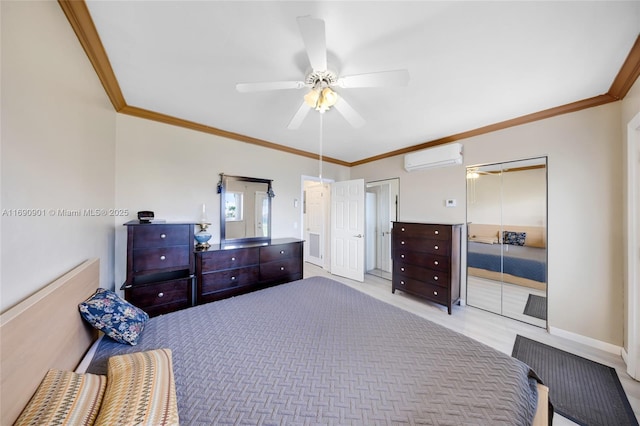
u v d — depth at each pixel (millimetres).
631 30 1334
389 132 3092
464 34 1380
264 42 1472
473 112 2467
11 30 819
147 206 2572
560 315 2389
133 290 2127
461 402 904
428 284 3127
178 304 2363
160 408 758
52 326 919
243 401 909
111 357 1051
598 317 2180
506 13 1233
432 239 3084
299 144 3668
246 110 2461
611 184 2115
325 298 1979
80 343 1188
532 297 2627
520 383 1012
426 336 1395
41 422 674
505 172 2805
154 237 2221
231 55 1595
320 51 1278
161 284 2266
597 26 1310
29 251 902
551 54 1552
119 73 1806
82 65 1446
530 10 1213
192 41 1460
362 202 4203
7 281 771
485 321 2717
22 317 739
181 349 1232
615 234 2098
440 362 1149
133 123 2475
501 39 1421
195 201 2928
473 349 1255
